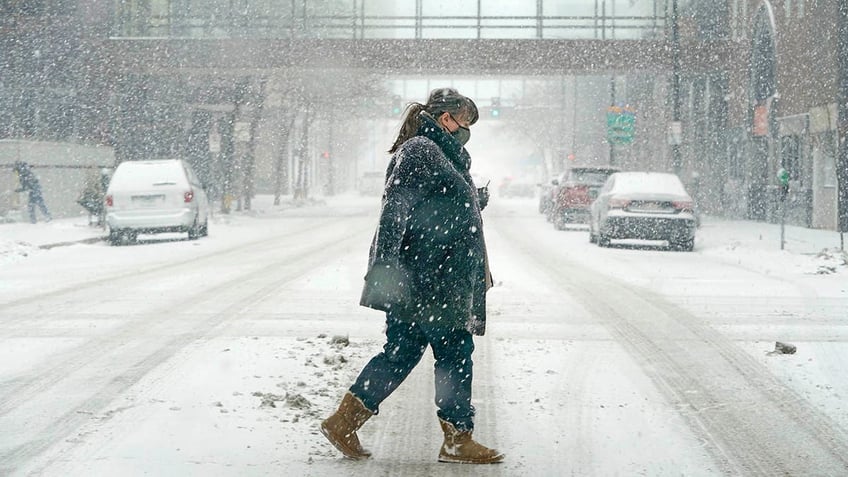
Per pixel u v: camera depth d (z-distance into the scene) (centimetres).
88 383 830
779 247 2620
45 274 1812
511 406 764
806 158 3784
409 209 585
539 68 4869
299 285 1577
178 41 4822
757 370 913
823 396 812
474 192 618
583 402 779
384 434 689
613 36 5034
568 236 3197
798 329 1155
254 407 739
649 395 806
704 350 1013
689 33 5759
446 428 618
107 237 2961
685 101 5909
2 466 595
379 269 574
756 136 4466
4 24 4559
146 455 616
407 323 611
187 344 1013
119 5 5125
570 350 1006
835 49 3394
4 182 3681
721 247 2658
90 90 4781
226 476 576
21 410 738
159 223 2741
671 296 1478
